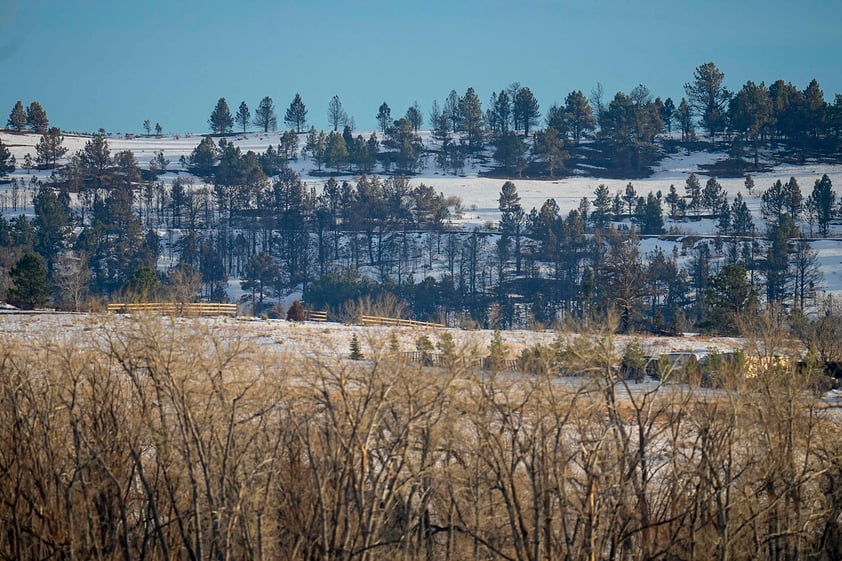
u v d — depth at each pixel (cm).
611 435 8131
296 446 7950
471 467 7825
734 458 8269
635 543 7969
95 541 7556
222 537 7388
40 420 8019
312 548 7594
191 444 7644
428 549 7881
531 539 7888
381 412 7875
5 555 7931
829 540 8162
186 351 8131
